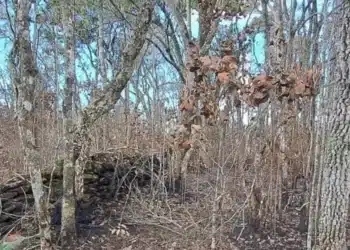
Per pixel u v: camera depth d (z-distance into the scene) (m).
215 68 4.37
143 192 6.12
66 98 4.83
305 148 5.78
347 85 3.69
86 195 5.48
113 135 7.80
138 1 9.45
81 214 5.21
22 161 6.39
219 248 4.48
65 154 4.66
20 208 4.78
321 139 4.22
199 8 7.21
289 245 4.62
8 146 6.93
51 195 4.96
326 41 4.46
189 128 5.53
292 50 7.63
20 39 3.89
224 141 4.76
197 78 4.71
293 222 5.24
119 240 4.75
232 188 5.07
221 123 4.64
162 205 5.67
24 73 3.93
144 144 7.52
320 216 3.96
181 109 5.25
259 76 4.35
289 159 5.74
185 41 7.37
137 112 8.98
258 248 4.56
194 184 6.14
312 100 5.27
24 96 3.94
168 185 6.51
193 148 5.67
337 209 3.84
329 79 3.98
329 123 3.86
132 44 4.65
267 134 5.16
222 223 4.61
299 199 5.68
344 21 3.68
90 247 4.53
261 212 5.00
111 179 6.02
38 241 4.42
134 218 5.22
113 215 5.33
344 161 3.78
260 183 5.00
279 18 7.34
